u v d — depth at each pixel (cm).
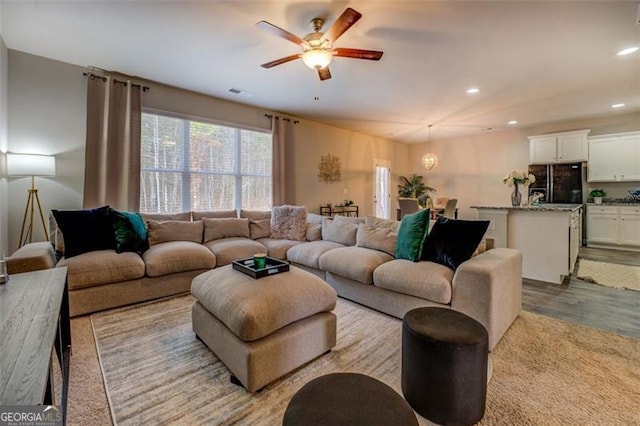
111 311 266
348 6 236
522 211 389
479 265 211
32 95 320
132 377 173
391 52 310
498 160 715
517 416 142
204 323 202
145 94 388
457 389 135
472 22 257
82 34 277
